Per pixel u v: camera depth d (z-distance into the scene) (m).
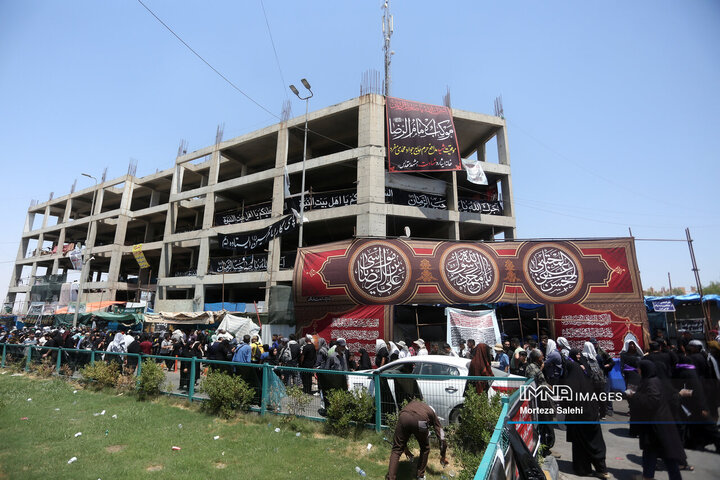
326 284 16.14
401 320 16.17
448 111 22.25
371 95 21.50
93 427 7.06
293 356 10.87
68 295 35.28
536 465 3.06
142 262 29.98
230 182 25.91
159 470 5.13
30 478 4.83
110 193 39.12
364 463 5.41
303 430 6.80
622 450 6.40
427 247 16.23
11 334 21.62
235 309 21.41
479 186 25.42
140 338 15.10
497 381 6.25
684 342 9.94
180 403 8.97
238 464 5.33
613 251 15.31
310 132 24.73
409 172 20.83
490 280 15.46
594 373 8.52
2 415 7.97
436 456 5.66
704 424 5.43
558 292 15.05
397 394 6.56
